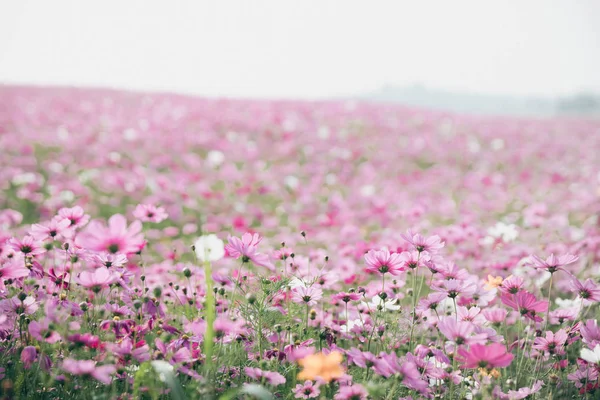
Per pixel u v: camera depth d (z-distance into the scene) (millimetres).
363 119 14680
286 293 2342
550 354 2156
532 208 5172
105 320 2029
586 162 10500
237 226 5113
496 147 11961
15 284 2309
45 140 9141
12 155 7973
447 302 2436
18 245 2281
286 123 12680
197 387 1629
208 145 9992
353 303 2576
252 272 2639
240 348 2078
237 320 2045
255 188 7121
